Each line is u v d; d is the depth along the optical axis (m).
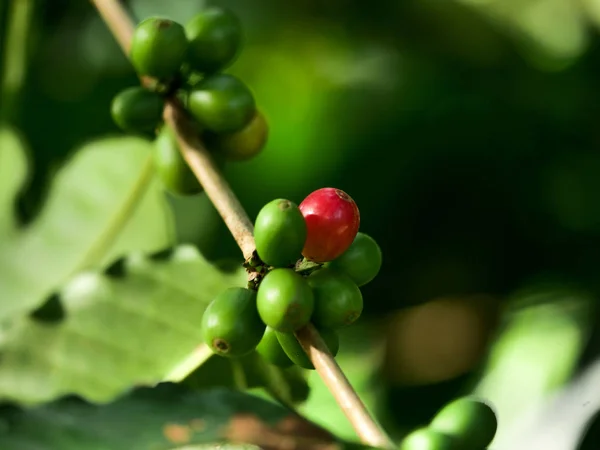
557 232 0.64
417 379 0.62
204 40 0.40
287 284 0.34
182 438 0.34
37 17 0.60
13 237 0.49
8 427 0.34
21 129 0.61
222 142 0.41
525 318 0.56
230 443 0.34
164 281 0.43
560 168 0.65
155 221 0.48
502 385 0.53
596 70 0.64
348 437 0.50
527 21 0.63
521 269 0.65
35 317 0.43
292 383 0.42
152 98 0.40
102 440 0.34
